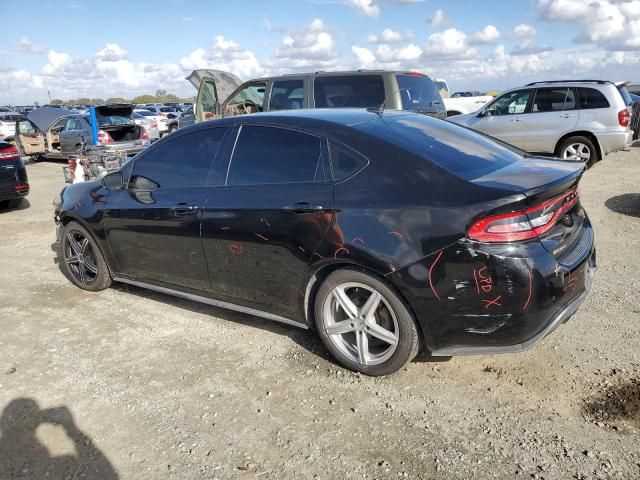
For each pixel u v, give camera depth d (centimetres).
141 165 428
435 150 317
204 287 391
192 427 285
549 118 1020
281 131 351
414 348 303
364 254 295
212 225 364
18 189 859
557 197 287
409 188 293
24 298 483
